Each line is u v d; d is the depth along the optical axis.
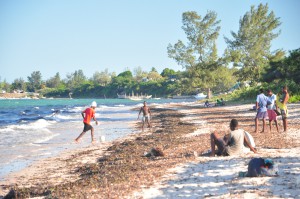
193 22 98.25
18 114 68.31
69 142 23.83
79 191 9.73
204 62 100.00
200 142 17.86
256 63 91.25
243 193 8.19
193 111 53.44
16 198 10.46
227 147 13.30
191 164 12.03
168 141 19.64
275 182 8.99
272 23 91.12
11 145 22.69
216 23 99.38
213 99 92.31
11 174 14.34
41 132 31.14
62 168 15.17
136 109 78.06
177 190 8.94
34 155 18.83
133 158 14.84
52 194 9.76
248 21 92.31
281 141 16.06
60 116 57.00
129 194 8.86
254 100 64.88
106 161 15.39
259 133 19.20
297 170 10.18
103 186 10.04
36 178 13.53
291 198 7.67
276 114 19.58
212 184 9.26
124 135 27.22
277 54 91.88
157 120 41.47
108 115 57.12
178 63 100.69
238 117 34.50
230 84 116.25
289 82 54.47
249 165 9.84
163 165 12.30
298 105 40.25
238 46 93.38
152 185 9.62
